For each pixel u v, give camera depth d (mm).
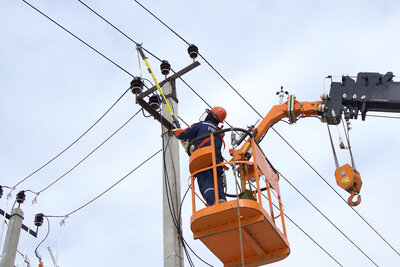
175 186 10211
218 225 9227
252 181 10484
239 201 8820
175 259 9273
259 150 9992
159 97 11320
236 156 10609
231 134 9344
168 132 10914
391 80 10906
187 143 10242
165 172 10203
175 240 9500
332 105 11078
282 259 10055
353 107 11008
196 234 9344
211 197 9359
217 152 9641
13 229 13625
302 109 11391
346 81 11141
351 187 10922
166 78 12031
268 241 9695
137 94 10922
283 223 10070
